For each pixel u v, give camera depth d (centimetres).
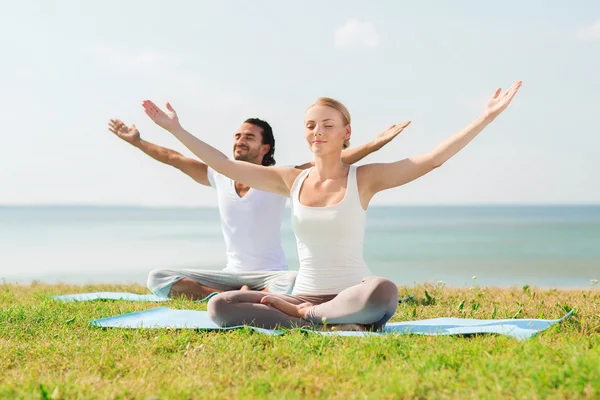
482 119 512
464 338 509
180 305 729
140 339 526
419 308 709
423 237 4744
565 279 1934
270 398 367
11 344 517
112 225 7494
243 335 524
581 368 382
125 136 829
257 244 829
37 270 2211
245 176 580
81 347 497
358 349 459
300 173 579
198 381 400
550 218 10994
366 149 720
